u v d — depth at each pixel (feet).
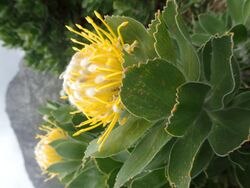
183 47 0.58
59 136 0.98
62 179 0.93
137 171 0.57
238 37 0.72
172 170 0.57
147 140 0.59
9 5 1.42
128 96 0.52
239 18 0.77
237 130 0.58
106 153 0.60
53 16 1.47
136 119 0.59
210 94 0.60
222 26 0.84
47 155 0.97
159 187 0.68
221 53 0.57
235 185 0.75
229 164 0.71
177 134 0.55
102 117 0.56
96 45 0.57
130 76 0.52
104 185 0.81
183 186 0.55
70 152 0.89
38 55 1.55
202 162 0.62
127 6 1.23
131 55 0.55
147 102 0.54
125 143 0.59
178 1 1.20
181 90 0.54
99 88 0.54
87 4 1.34
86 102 0.55
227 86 0.58
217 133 0.59
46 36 1.47
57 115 0.87
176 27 0.57
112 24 0.61
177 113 0.55
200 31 0.92
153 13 1.25
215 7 1.17
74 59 0.57
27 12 1.43
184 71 0.58
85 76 0.55
